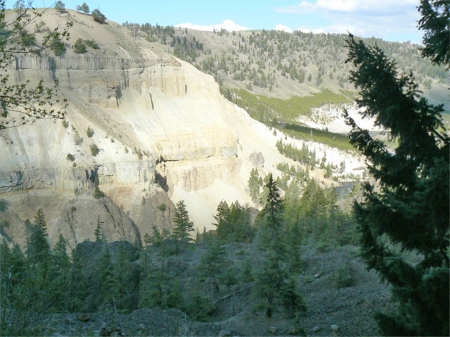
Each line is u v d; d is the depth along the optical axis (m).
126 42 136.88
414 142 13.80
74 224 87.00
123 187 103.38
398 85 13.66
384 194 14.62
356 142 15.98
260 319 25.70
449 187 11.32
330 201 91.56
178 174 126.81
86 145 99.56
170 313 23.98
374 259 15.37
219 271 42.38
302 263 39.34
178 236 64.50
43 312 18.11
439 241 13.77
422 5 13.84
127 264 41.84
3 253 18.53
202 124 141.00
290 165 173.62
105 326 20.16
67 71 110.31
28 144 92.56
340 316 24.11
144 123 126.44
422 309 12.47
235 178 141.25
